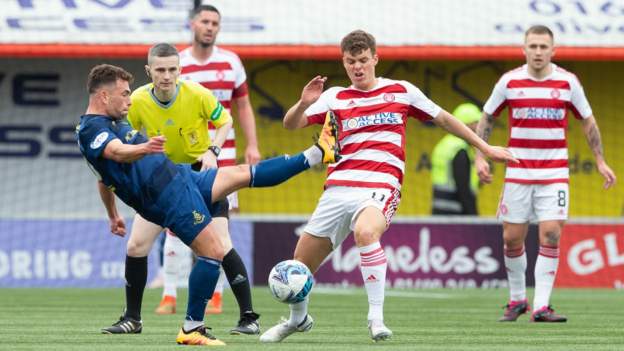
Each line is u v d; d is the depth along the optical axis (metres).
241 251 38.16
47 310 26.83
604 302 31.41
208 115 20.95
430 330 21.48
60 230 38.34
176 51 20.28
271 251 38.19
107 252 38.38
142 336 19.31
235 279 20.22
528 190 24.19
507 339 19.45
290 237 38.22
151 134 20.91
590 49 40.19
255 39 39.75
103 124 17.02
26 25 39.66
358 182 18.12
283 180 17.47
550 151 24.22
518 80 24.20
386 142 18.30
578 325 23.03
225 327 21.81
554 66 24.39
